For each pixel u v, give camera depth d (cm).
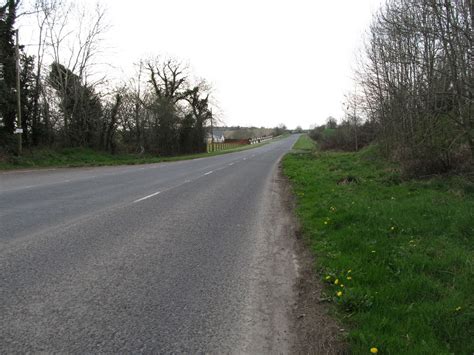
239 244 650
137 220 800
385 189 1110
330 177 1559
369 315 376
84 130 3375
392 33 1611
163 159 3434
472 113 1066
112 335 342
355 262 519
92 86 3397
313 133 9138
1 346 320
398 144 1672
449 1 996
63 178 1633
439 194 949
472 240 591
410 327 349
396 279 464
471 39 908
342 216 766
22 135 2858
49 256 546
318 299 429
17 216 802
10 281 453
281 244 660
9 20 2652
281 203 1090
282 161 3023
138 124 4159
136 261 540
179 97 5350
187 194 1209
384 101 2125
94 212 864
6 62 2656
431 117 1271
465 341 329
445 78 1161
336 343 341
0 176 1709
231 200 1119
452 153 1183
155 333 349
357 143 3812
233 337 349
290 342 345
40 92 3055
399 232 655
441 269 486
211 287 459
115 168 2356
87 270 497
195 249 609
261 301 426
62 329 350
